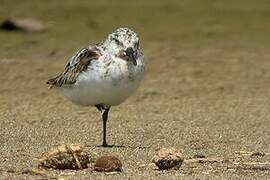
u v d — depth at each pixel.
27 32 27.33
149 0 33.19
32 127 14.64
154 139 13.84
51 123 15.15
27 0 31.81
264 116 16.61
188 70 22.67
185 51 25.42
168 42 26.88
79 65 12.76
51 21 29.06
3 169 10.89
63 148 10.97
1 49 24.80
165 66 23.12
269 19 30.83
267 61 24.28
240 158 12.20
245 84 21.14
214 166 11.46
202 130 14.80
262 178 10.72
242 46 26.58
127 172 10.79
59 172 10.71
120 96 12.77
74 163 10.89
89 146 12.97
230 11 31.88
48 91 19.39
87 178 10.34
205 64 23.52
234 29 29.23
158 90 19.89
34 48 25.12
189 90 20.14
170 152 11.09
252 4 33.12
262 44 27.06
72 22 29.11
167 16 30.78
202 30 28.88
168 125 15.25
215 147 13.24
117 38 12.62
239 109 17.56
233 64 23.67
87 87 12.70
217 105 18.12
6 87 19.86
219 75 22.19
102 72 12.52
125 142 13.52
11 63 22.80
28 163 11.40
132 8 31.67
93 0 32.47
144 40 27.14
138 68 12.67
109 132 14.34
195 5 32.72
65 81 13.02
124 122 15.45
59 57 23.89
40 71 21.86
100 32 27.88
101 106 13.11
